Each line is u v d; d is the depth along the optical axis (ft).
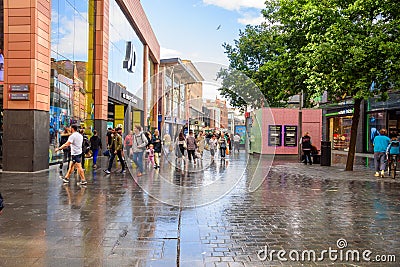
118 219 19.10
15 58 39.83
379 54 36.47
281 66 50.14
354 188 31.01
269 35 70.44
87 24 62.39
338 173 42.09
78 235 16.12
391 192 28.94
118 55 78.13
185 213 20.77
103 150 65.31
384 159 38.52
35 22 39.88
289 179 36.88
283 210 21.93
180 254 13.87
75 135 30.89
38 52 40.60
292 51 48.37
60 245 14.71
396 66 34.86
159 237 15.99
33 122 39.70
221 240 15.71
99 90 64.75
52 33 48.16
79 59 58.90
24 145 39.68
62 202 23.41
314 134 79.61
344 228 17.93
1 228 17.15
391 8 37.37
